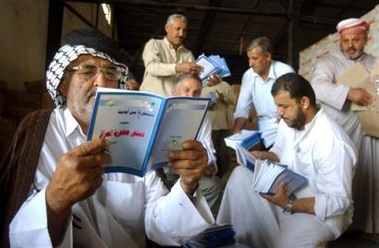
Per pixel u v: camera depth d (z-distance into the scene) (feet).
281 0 17.79
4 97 10.88
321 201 6.06
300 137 6.78
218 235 5.12
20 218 3.07
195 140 3.63
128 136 3.26
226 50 36.76
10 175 3.52
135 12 30.71
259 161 6.75
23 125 3.76
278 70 10.14
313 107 6.77
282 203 6.43
